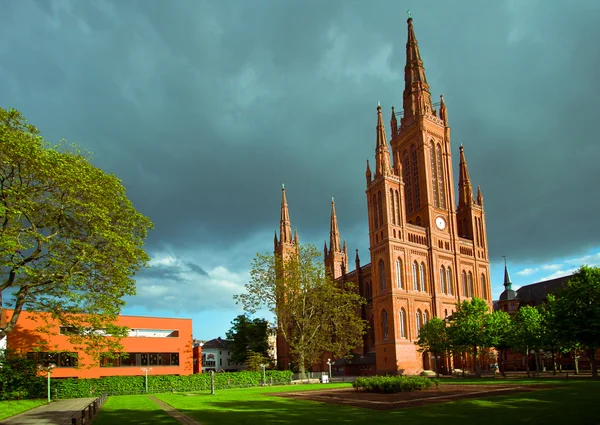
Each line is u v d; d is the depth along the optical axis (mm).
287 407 37062
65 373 73375
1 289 44188
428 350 87625
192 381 72688
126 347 83062
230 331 131250
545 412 28375
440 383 61281
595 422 24922
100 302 47312
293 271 85500
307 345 84875
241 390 64750
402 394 45281
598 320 54438
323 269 87312
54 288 46688
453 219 114438
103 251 46438
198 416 32375
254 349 123812
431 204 111250
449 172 117500
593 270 58031
